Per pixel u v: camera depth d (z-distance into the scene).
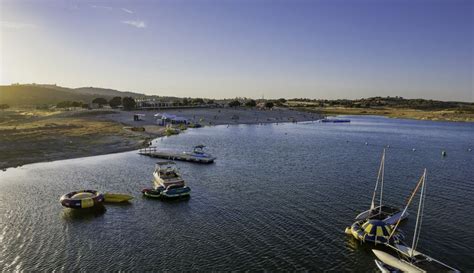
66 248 33.50
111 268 29.91
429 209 45.81
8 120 145.88
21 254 32.03
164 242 35.06
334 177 63.22
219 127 175.75
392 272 29.16
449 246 34.91
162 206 46.09
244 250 33.38
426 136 148.12
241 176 63.75
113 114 173.88
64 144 90.25
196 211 44.19
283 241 35.34
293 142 118.12
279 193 52.25
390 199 49.94
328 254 32.72
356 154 92.62
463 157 90.31
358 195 51.56
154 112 197.75
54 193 50.69
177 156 80.62
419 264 30.44
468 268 30.78
